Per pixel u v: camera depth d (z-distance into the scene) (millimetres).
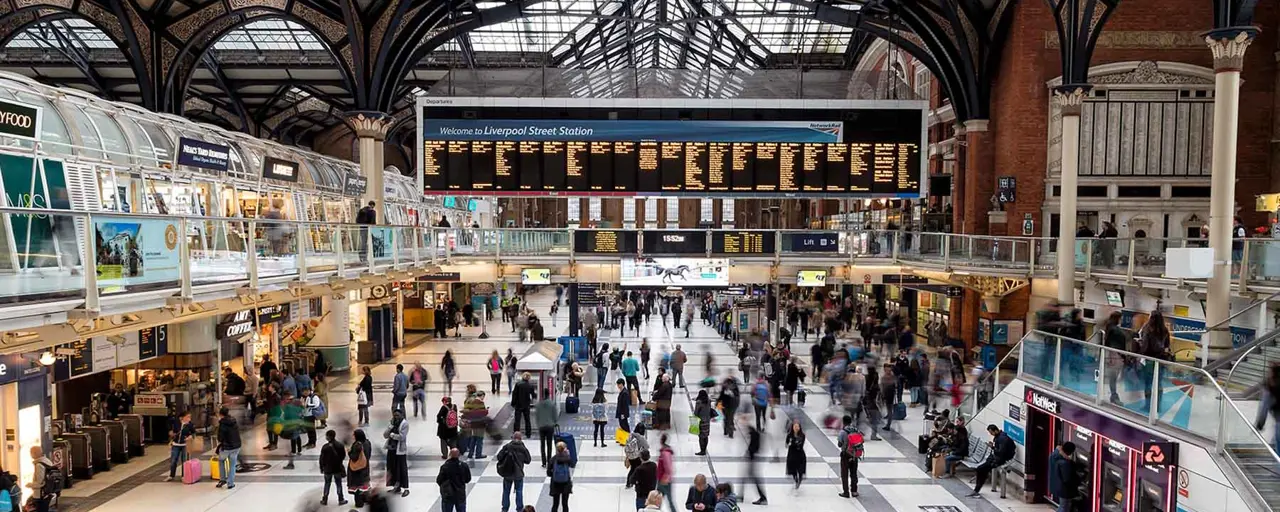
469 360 30328
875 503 14594
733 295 37594
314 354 26625
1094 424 13086
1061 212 22672
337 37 26719
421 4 27344
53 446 15086
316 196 28094
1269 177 26859
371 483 15414
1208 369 12680
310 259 15578
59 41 36625
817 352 26500
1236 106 17234
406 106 48750
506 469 13602
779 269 27359
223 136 23312
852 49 45031
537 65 44469
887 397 19859
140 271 10172
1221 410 10477
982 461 15289
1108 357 13055
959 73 29828
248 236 13148
